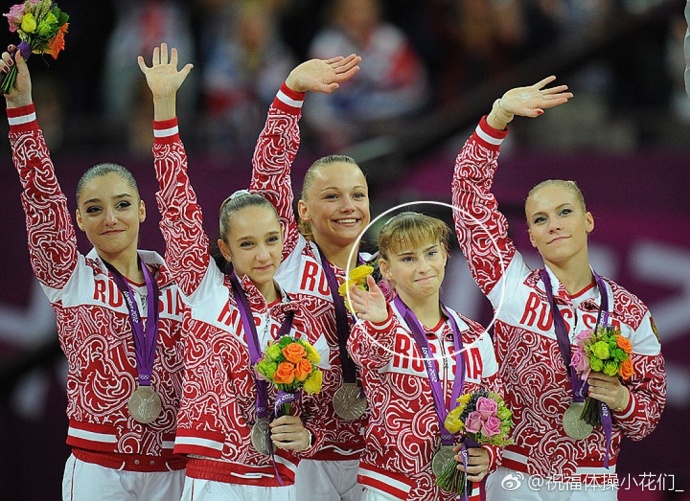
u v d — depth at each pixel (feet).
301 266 64.59
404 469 58.85
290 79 64.03
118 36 114.32
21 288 97.50
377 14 112.78
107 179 63.10
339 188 64.34
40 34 60.23
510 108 60.80
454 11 112.68
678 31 107.14
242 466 59.16
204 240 60.75
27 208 61.46
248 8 112.27
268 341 59.16
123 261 63.98
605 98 108.58
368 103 109.81
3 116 106.42
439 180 94.94
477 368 59.93
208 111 111.65
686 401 90.02
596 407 60.29
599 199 94.22
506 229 63.10
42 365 90.33
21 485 95.30
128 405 62.03
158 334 63.16
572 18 113.70
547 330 61.26
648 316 62.54
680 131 103.30
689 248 90.99
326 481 64.64
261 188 64.64
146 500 63.57
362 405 63.10
